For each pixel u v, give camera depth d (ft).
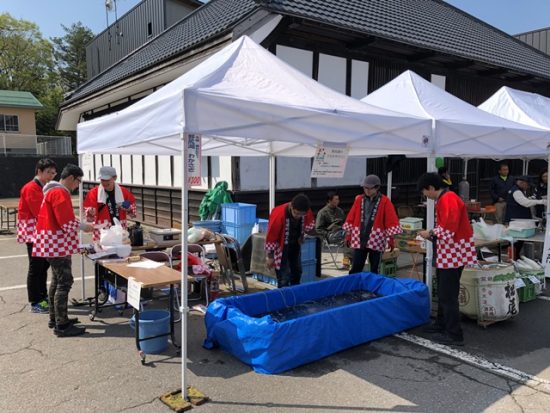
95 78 59.62
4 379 11.43
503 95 24.56
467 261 13.43
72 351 13.17
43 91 127.65
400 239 21.93
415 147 14.46
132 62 46.29
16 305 17.51
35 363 12.37
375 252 17.71
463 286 15.56
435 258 13.85
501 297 15.02
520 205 23.11
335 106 12.46
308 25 27.20
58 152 79.97
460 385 11.25
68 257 14.26
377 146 13.50
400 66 35.06
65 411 9.93
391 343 13.96
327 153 12.41
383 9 38.34
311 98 12.36
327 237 24.18
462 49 36.81
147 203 41.04
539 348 13.62
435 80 37.60
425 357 12.93
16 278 21.91
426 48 32.53
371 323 13.92
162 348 13.25
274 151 20.65
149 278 12.60
